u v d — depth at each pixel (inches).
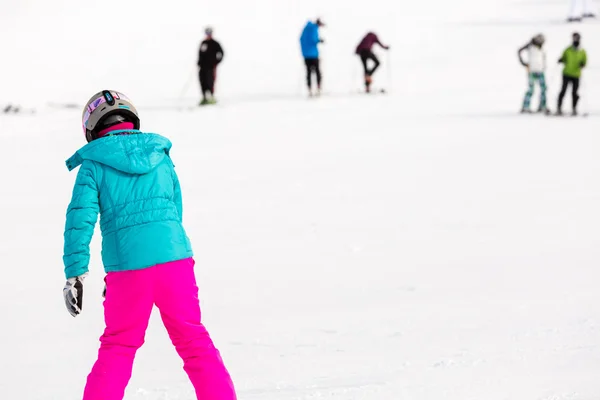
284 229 958.4
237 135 1734.7
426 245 838.5
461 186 1135.6
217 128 1838.1
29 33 3823.8
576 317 544.1
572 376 414.3
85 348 582.2
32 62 3157.0
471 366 447.8
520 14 3700.8
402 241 863.7
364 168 1311.5
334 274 750.5
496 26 3376.0
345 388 419.8
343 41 3213.6
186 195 1188.5
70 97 2593.5
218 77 2652.6
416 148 1471.5
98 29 3873.0
